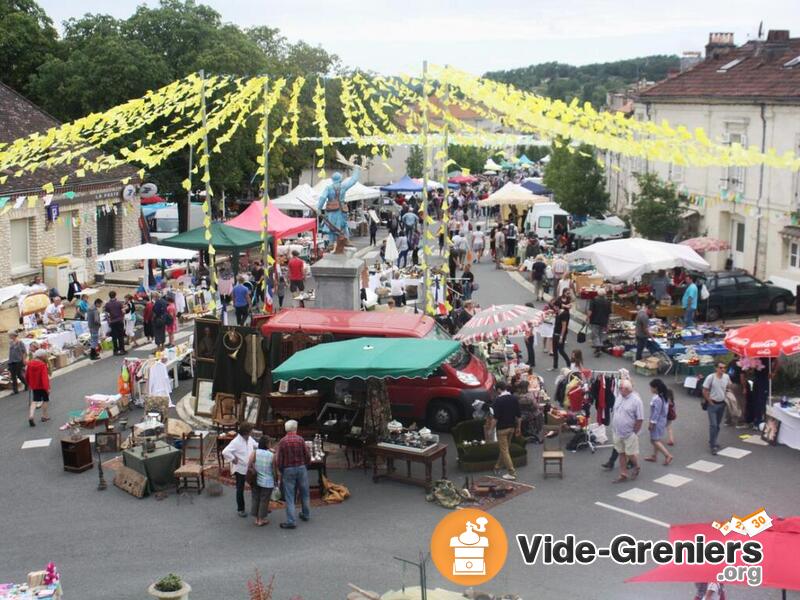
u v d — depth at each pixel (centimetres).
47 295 2688
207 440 1656
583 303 2844
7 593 977
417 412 1722
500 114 1184
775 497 1388
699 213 3497
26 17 4262
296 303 2922
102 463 1592
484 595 985
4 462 1599
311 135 4675
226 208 4978
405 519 1330
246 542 1256
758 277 3162
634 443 1452
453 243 3488
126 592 1107
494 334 1816
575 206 4231
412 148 6631
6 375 2138
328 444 1673
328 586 1110
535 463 1570
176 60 4006
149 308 2447
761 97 3038
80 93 3800
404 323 1736
